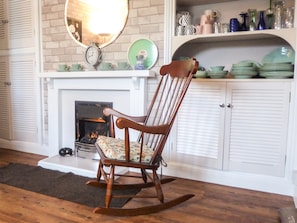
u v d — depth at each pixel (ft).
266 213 5.63
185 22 7.75
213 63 8.23
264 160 6.83
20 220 5.16
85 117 9.30
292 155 6.49
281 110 6.55
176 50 7.68
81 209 5.65
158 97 7.93
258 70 7.02
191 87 7.51
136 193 6.51
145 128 5.12
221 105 7.15
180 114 7.73
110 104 8.79
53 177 7.54
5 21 10.43
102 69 8.63
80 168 7.89
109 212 5.32
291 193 6.55
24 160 9.41
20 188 6.73
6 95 10.87
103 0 8.63
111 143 5.92
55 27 9.55
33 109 10.40
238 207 5.90
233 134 7.10
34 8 9.78
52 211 5.55
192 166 7.68
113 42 8.65
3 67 10.80
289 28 6.40
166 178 7.47
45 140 10.26
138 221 5.20
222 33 7.07
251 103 6.83
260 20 7.02
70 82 9.12
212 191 6.79
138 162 5.40
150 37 8.04
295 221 4.91
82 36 9.11
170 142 7.93
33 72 10.19
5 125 11.10
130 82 8.14
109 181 5.41
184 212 5.60
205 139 7.46
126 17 8.33
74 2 9.11
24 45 10.22
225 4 7.93
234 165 7.16
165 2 7.68
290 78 6.47
